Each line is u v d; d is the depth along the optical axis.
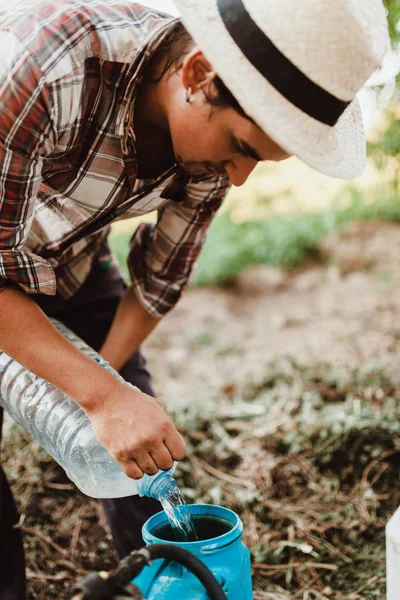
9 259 1.37
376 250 5.75
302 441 2.79
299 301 5.20
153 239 1.93
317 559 2.25
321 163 1.28
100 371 1.37
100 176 1.51
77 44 1.31
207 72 1.26
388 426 2.75
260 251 5.93
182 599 1.21
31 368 1.39
